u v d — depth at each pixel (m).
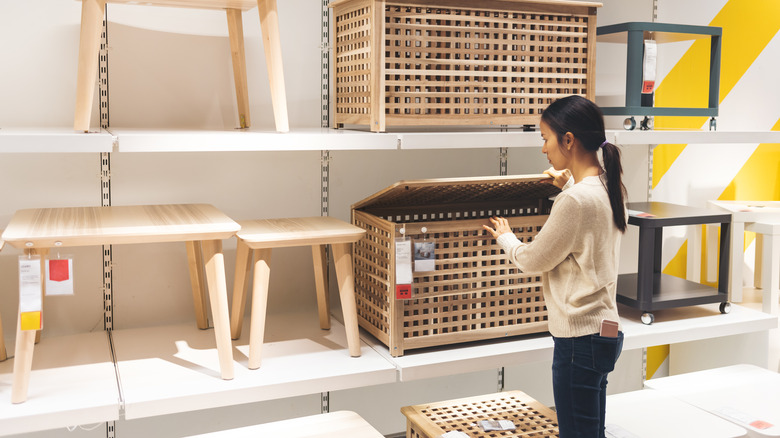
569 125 1.91
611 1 3.08
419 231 2.17
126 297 2.50
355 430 2.07
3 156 2.29
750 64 3.36
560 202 1.88
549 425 2.25
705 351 3.17
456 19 2.22
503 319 2.37
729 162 3.38
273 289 2.70
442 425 2.21
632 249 3.23
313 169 2.67
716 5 3.27
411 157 2.81
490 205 2.70
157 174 2.47
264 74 2.58
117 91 2.40
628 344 2.43
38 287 1.76
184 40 2.46
